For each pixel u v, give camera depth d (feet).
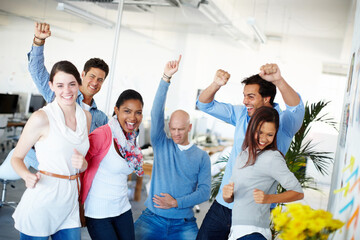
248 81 8.82
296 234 4.88
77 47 37.76
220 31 39.27
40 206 7.43
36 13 34.68
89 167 8.36
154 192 9.60
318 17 32.09
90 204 8.38
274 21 35.22
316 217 4.93
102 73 10.91
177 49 40.11
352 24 27.14
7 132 27.37
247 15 34.06
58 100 7.71
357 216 5.60
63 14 36.09
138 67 40.01
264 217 7.52
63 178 7.64
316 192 25.18
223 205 8.75
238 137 9.04
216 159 20.53
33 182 7.22
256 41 39.63
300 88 39.55
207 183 9.64
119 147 8.31
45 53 35.19
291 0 28.07
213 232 8.81
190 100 39.65
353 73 9.20
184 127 9.32
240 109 9.46
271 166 7.27
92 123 11.09
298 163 11.93
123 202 8.68
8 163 14.56
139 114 8.66
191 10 32.78
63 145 7.54
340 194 8.05
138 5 25.89
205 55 39.75
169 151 9.54
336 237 7.00
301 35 39.32
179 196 9.45
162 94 9.14
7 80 34.04
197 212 19.44
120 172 8.43
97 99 38.01
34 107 27.99
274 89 8.73
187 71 39.99
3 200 16.08
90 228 8.51
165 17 37.58
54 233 7.91
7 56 34.19
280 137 8.93
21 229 7.54
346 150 8.45
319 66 39.17
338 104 41.34
